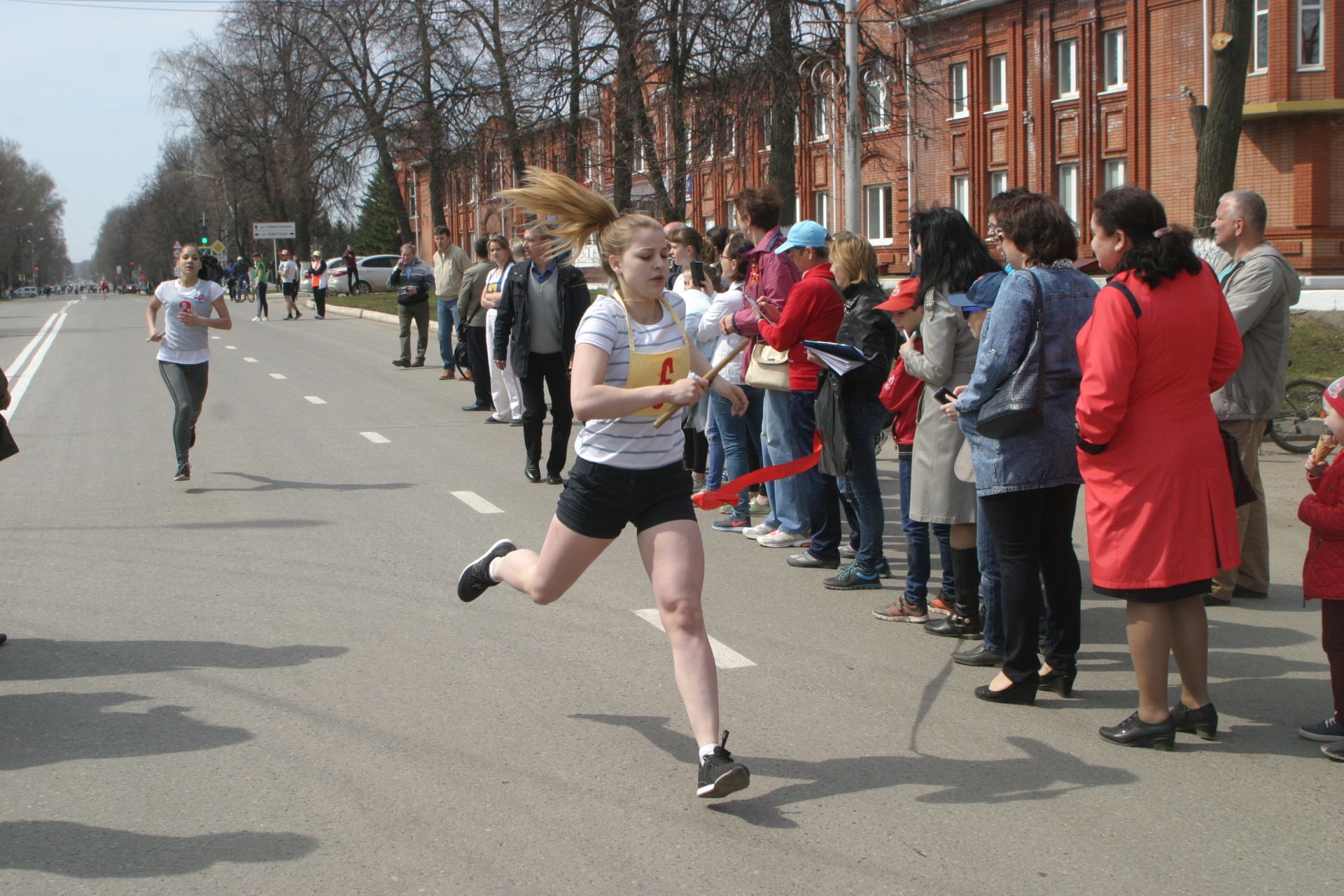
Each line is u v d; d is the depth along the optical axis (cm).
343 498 939
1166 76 3086
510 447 1200
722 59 2300
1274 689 515
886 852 366
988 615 539
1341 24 2823
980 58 3553
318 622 609
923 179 3762
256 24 4316
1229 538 439
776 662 550
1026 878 349
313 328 3309
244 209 7094
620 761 436
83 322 4141
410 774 424
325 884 346
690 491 422
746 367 781
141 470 1065
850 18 2105
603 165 2662
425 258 7444
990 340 470
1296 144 2883
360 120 4006
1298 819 388
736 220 765
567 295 955
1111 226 434
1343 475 438
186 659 550
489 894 341
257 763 434
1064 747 449
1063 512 491
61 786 414
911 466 599
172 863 359
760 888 343
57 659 550
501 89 2925
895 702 498
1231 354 444
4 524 846
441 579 693
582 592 663
